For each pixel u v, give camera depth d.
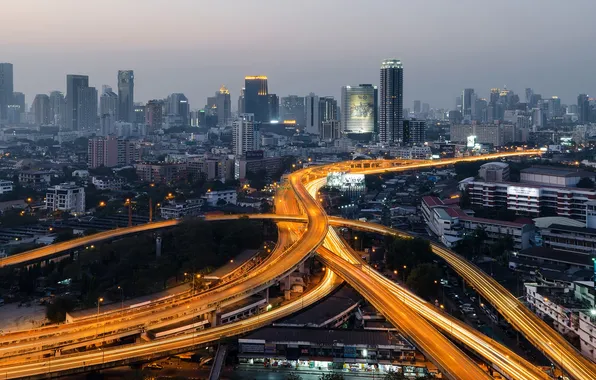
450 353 181.38
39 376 169.62
